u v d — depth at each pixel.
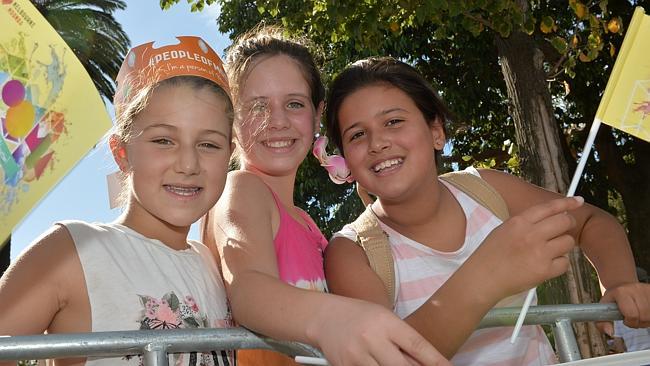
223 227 1.71
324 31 7.86
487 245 1.21
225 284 1.67
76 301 1.49
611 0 9.90
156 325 1.54
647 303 1.65
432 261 2.15
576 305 1.58
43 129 1.16
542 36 9.32
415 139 2.14
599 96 10.80
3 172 1.14
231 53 2.38
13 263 1.47
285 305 1.22
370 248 2.12
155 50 1.71
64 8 15.84
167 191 1.64
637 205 10.80
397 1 6.68
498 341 2.07
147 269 1.60
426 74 11.40
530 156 6.70
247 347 1.27
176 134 1.64
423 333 1.23
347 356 1.04
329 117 2.29
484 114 11.57
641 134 1.39
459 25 10.30
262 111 2.23
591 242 2.12
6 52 1.16
